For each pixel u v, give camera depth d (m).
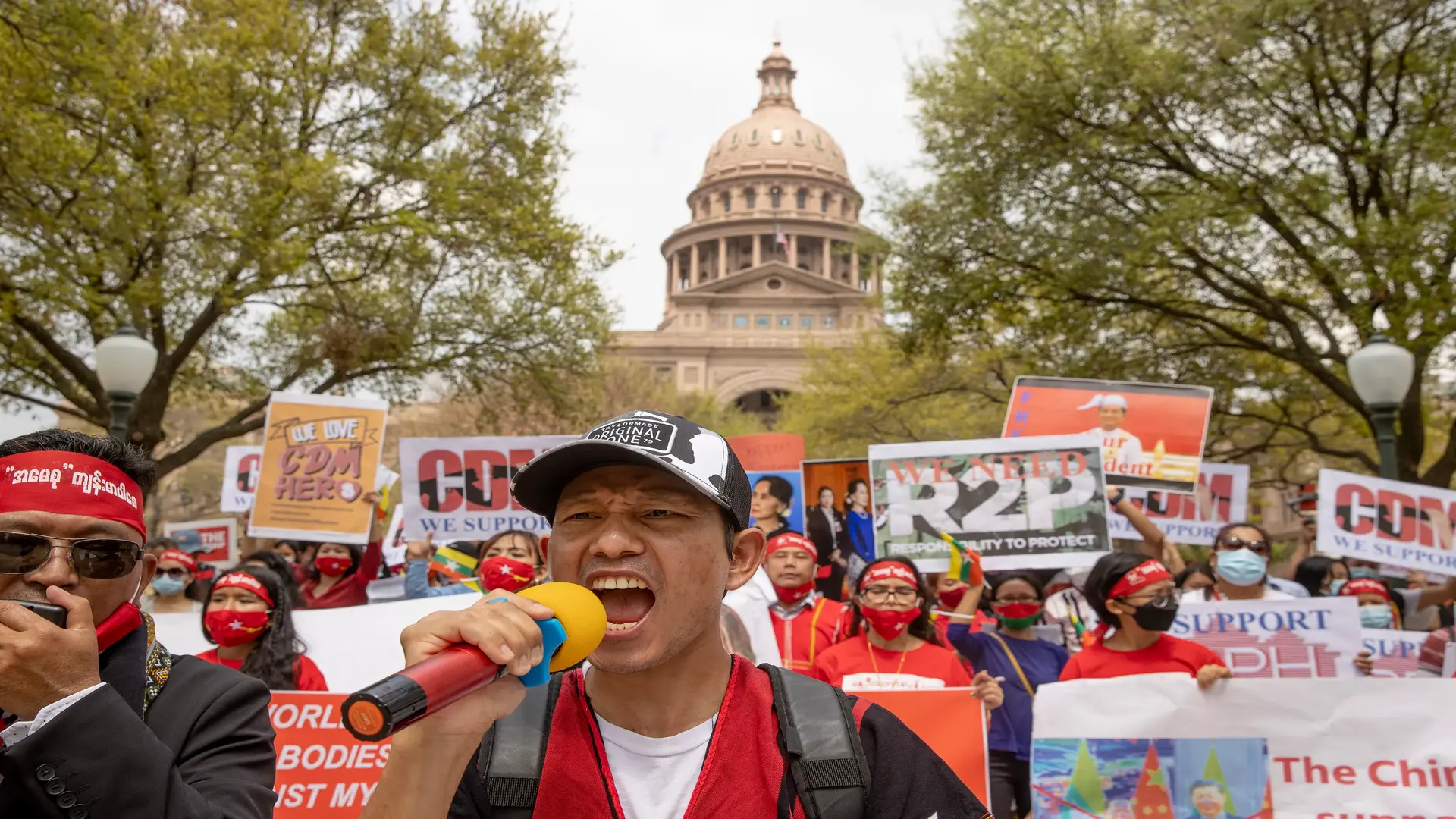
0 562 1.89
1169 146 16.09
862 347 32.75
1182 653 4.73
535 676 1.47
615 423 1.75
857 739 1.74
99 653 1.95
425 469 8.03
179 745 1.94
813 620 6.07
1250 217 15.06
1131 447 8.02
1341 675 5.66
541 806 1.68
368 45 18.09
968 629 5.83
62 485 1.93
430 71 18.98
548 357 20.97
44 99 13.13
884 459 6.82
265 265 15.90
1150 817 4.24
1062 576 7.69
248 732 2.02
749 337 89.31
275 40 16.91
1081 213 16.44
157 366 16.73
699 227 107.56
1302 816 4.17
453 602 5.09
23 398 17.20
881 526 6.75
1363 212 15.40
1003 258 17.30
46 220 13.93
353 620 5.07
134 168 15.28
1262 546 6.37
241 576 4.63
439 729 1.40
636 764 1.73
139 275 15.70
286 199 16.34
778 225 105.38
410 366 19.41
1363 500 7.77
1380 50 14.88
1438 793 4.12
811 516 9.26
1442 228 13.56
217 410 23.11
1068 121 16.30
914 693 4.44
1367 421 16.02
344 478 7.83
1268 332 17.70
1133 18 15.87
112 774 1.67
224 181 16.09
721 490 1.69
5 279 14.29
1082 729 4.34
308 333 19.45
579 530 1.71
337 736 4.25
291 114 17.89
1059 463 6.66
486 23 19.44
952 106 16.78
